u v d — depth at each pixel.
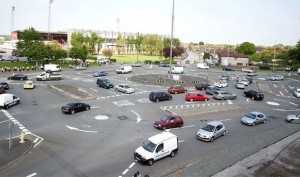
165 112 43.38
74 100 48.19
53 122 35.91
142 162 24.83
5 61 94.69
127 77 79.25
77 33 152.00
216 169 24.45
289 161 27.14
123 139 30.89
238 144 31.27
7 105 41.59
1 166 23.31
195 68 119.94
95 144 29.11
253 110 48.91
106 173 22.84
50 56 96.25
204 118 41.19
